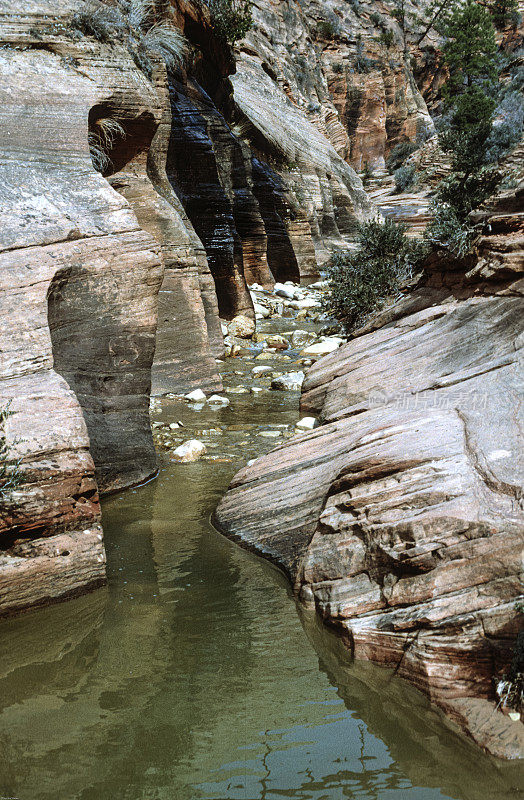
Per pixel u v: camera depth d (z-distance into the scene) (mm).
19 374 4957
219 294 13719
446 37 66438
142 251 6441
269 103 29234
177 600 4266
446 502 3732
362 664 3531
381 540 3807
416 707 3158
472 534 3479
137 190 9141
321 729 3014
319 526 4363
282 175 25500
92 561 4406
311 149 29859
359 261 13133
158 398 9266
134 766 2797
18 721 3119
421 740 2924
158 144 10117
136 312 6445
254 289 18531
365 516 4027
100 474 6020
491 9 68625
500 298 6512
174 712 3164
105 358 6281
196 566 4719
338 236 28797
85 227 6148
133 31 8719
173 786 2662
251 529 5082
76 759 2846
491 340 6191
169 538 5184
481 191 13188
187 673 3488
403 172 47719
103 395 6297
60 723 3096
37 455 4367
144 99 7805
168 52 13070
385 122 58688
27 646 3785
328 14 56656
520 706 2906
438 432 4480
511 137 36438
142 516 5605
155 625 3984
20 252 5578
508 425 4312
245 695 3289
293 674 3471
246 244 19172
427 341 6875
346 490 4387
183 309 9633
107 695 3322
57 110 6711
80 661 3623
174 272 9523
